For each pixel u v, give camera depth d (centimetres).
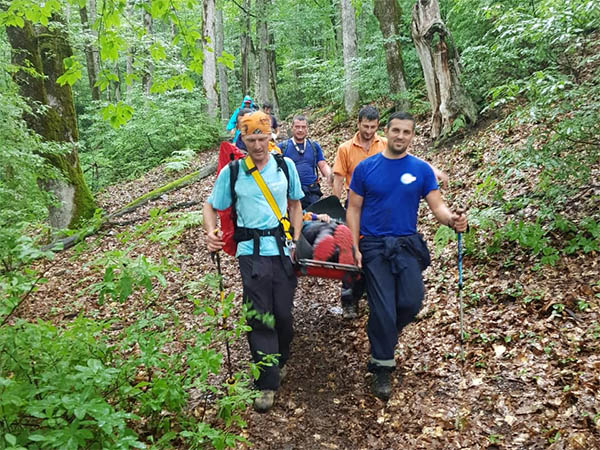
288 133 1567
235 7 2742
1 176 447
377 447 305
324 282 571
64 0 429
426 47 888
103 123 1798
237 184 339
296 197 365
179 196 1036
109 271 258
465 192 669
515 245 488
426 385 353
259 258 337
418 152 922
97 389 249
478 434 296
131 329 288
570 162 446
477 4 880
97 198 1246
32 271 253
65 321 517
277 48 2806
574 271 420
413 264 348
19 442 215
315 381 381
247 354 415
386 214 352
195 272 632
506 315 399
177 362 279
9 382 198
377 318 342
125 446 207
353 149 469
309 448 308
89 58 2052
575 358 330
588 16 423
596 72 460
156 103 1627
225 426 306
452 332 404
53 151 715
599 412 281
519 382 328
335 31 2320
